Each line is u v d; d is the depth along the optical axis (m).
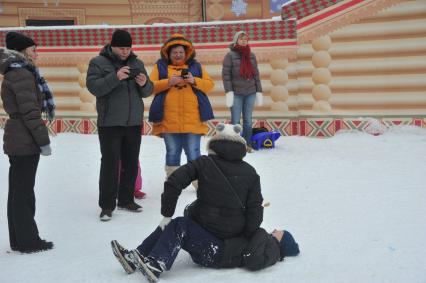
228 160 3.79
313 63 9.79
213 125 10.24
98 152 8.89
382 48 9.50
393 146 8.67
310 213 5.22
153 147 9.22
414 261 3.89
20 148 4.09
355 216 5.08
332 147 8.81
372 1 9.45
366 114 9.70
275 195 5.96
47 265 3.96
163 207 3.69
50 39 10.65
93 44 10.52
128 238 4.59
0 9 15.42
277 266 3.84
